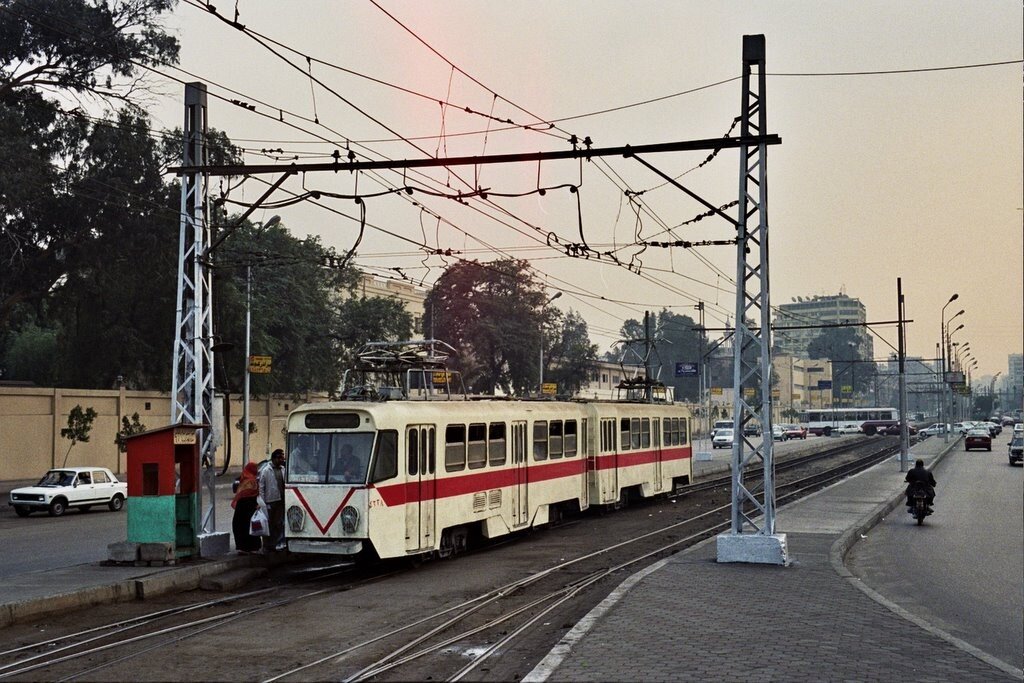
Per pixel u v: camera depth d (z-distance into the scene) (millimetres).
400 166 16734
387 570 18469
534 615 13734
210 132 37469
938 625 13711
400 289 84562
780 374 145875
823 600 13703
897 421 116000
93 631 12430
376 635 12336
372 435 17375
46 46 37188
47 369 60938
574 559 19766
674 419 35438
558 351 78375
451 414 19828
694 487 41281
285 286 57250
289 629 12719
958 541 23969
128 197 40062
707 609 12977
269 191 17703
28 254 41094
